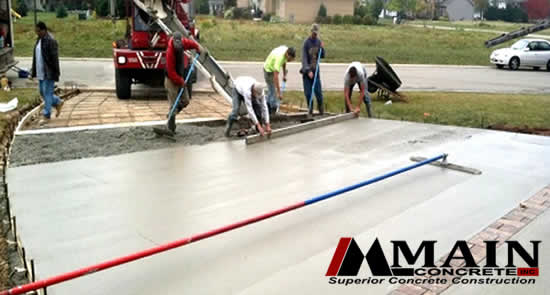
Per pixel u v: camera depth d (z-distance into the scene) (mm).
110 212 4367
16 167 5574
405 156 6344
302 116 8562
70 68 16250
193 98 10680
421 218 4332
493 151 6609
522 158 6277
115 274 3322
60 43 22844
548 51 20562
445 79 16672
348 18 43719
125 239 3855
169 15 9086
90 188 4957
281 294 3125
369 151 6574
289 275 3352
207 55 8414
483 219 4328
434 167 5852
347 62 21031
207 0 55844
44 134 6957
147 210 4434
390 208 4559
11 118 7992
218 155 6262
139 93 11195
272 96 8336
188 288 3172
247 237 3918
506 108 10758
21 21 29562
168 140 6906
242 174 5492
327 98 11906
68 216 4266
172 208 4488
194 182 5195
